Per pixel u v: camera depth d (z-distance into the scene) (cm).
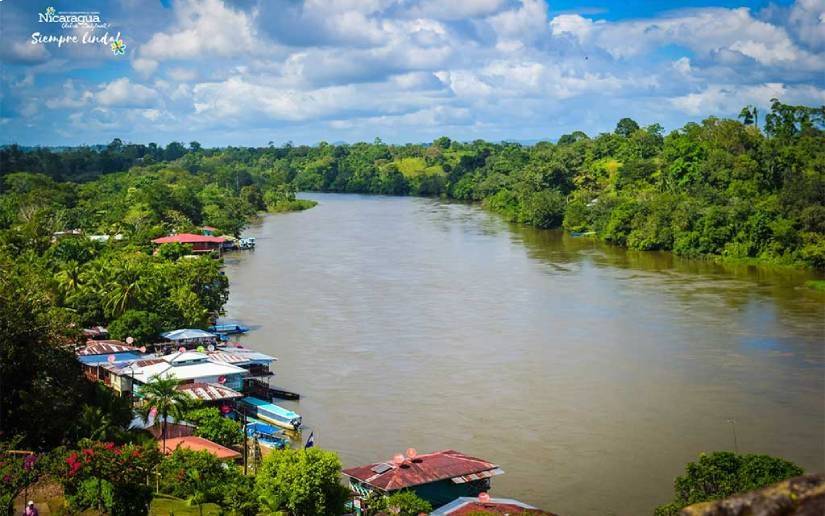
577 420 8256
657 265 18150
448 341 11450
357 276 16738
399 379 9744
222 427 7681
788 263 17712
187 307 11719
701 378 9544
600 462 7219
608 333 11744
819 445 7488
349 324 12544
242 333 12088
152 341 10988
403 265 18138
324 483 5806
